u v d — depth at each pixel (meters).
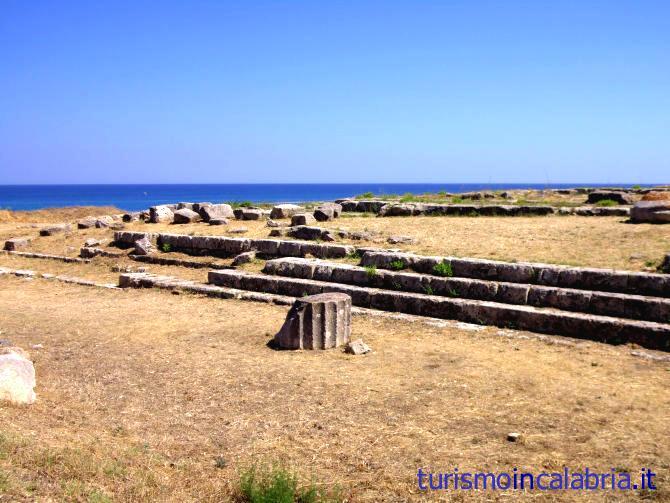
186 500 5.38
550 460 6.09
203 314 13.21
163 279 16.50
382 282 13.57
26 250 22.25
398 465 6.08
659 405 7.46
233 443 6.67
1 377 7.17
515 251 14.48
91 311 13.80
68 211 39.66
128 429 6.98
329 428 7.01
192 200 137.50
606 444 6.41
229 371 9.21
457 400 7.77
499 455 6.24
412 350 10.13
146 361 9.80
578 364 9.19
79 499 5.02
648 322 10.32
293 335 10.45
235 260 17.20
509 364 9.23
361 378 8.75
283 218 21.89
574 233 15.96
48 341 11.14
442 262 13.46
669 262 11.76
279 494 5.26
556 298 11.44
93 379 8.88
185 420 7.33
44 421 6.84
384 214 22.06
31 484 5.09
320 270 14.59
